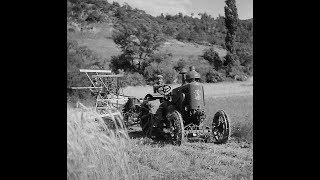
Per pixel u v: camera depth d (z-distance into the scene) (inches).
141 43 1304.1
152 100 274.7
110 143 123.9
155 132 262.8
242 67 1179.9
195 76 250.5
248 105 380.2
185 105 247.6
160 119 257.4
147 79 879.1
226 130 236.7
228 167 175.3
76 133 116.8
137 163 149.7
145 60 1143.0
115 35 1422.2
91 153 118.3
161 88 273.1
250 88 727.7
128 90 653.3
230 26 1299.2
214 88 756.6
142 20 1871.3
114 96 309.0
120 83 326.3
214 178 161.0
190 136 254.2
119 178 123.0
